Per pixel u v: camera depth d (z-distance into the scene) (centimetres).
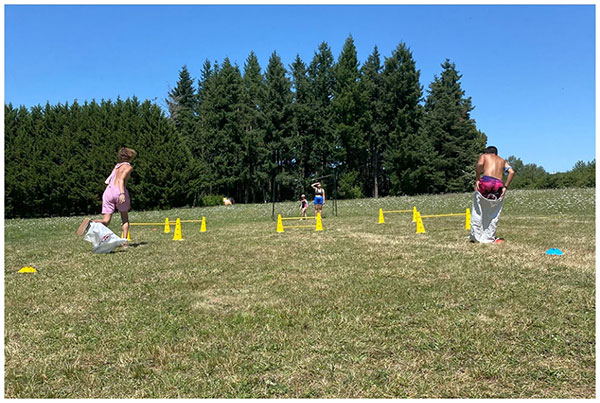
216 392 294
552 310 432
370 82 5619
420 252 775
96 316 457
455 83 5909
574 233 984
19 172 3250
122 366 337
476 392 286
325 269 658
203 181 5044
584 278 547
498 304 456
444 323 404
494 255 719
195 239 1119
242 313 449
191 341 380
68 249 962
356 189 5269
